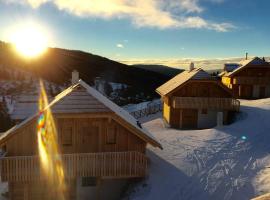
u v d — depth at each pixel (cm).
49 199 1711
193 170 1934
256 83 4619
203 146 2455
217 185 1717
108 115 1656
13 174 1584
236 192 1630
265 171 1864
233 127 2978
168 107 3572
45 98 2162
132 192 1723
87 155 1652
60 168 1631
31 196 1692
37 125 1662
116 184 1809
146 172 1719
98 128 1734
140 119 4253
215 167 1983
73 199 1752
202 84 3300
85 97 1666
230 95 3300
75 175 1645
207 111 3400
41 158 1612
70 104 1642
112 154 1678
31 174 1605
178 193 1648
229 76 4747
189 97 3281
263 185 1664
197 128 3409
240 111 3494
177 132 3050
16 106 2062
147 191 1683
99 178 1706
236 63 5478
